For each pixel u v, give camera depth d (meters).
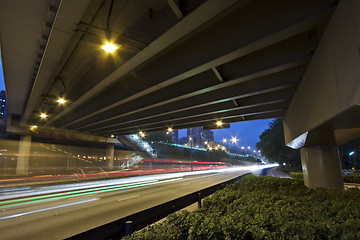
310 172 13.02
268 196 8.18
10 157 41.97
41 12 6.91
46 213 9.12
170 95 13.25
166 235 3.98
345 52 4.20
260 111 15.98
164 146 75.69
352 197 7.64
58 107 18.98
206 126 24.36
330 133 9.03
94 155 56.53
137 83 12.02
